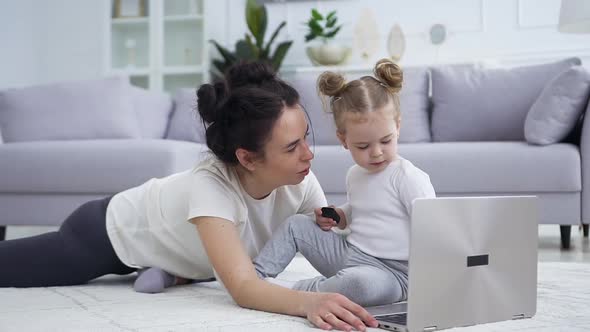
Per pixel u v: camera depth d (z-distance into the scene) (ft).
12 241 6.06
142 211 5.74
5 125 11.92
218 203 4.71
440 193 10.13
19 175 10.80
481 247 3.94
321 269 5.06
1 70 20.74
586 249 9.66
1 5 20.76
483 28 16.75
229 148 4.76
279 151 4.61
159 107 13.42
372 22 17.39
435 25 16.98
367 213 4.64
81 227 5.98
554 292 5.30
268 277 4.99
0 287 5.87
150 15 19.36
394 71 4.48
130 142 10.75
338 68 17.13
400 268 4.47
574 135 10.53
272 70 4.90
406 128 11.98
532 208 4.23
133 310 4.43
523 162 9.75
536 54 16.28
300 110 4.74
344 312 3.72
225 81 4.78
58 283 6.00
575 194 9.62
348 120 4.48
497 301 4.04
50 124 11.89
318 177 10.36
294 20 18.52
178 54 19.29
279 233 5.09
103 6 19.77
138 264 5.84
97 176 10.55
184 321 3.96
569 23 11.77
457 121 11.80
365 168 4.59
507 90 11.63
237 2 19.15
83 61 21.39
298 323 3.85
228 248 4.51
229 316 4.11
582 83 9.84
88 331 3.69
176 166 10.43
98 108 12.14
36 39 21.68
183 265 5.71
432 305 3.71
